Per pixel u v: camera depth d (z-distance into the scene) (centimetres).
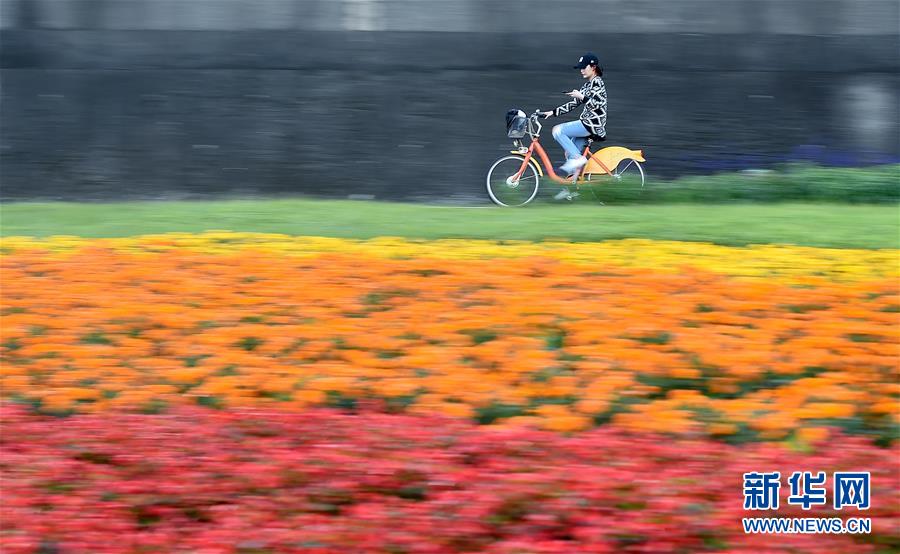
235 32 5181
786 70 5147
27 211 3475
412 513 1355
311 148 5053
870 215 3266
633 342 1966
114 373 1878
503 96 5125
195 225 3152
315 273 2480
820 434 1577
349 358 1941
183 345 2009
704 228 2992
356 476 1461
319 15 5225
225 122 5103
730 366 1844
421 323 2109
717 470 1459
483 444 1549
